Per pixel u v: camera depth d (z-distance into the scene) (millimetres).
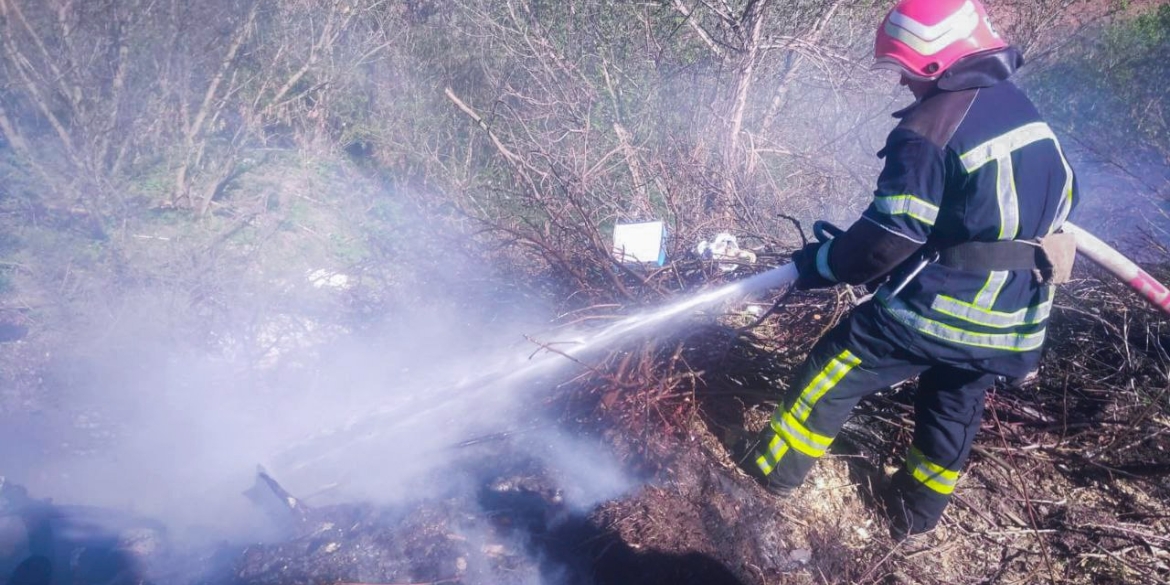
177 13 5680
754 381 3869
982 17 2766
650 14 6707
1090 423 3715
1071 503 3469
